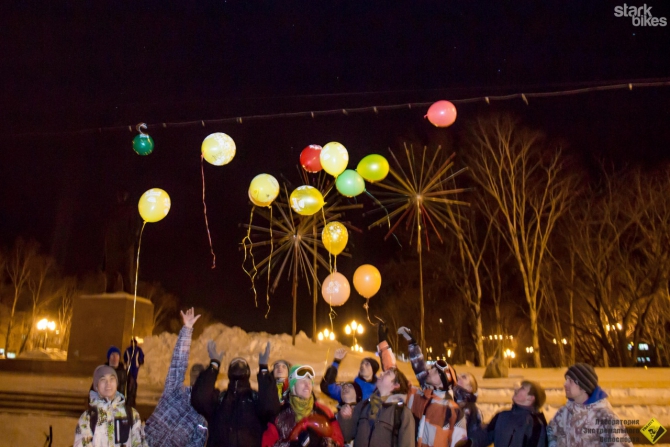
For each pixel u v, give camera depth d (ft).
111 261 51.08
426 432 15.85
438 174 40.24
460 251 93.04
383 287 113.70
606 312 85.51
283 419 15.39
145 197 23.62
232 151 24.58
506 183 88.28
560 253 96.32
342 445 14.97
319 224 55.67
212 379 15.64
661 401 36.35
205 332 53.78
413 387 17.35
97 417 14.11
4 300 117.80
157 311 117.91
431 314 107.24
